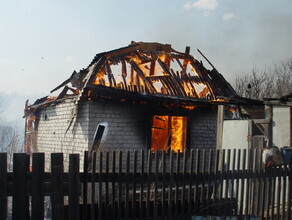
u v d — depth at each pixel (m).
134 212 4.94
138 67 13.52
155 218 5.09
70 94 13.33
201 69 15.56
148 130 12.31
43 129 15.45
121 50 13.98
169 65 15.05
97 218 4.90
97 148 11.23
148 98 12.21
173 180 5.20
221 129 9.02
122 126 11.89
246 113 10.80
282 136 7.83
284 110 7.84
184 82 14.24
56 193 4.30
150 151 5.04
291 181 6.07
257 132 8.43
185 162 5.27
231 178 5.60
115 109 11.86
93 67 12.67
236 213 5.63
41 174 4.27
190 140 13.23
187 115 13.24
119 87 12.16
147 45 15.34
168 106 12.84
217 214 5.48
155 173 5.07
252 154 5.78
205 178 5.44
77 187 4.42
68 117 12.78
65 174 4.41
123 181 4.86
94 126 11.44
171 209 5.25
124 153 11.77
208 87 14.51
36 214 4.22
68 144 12.62
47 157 14.55
